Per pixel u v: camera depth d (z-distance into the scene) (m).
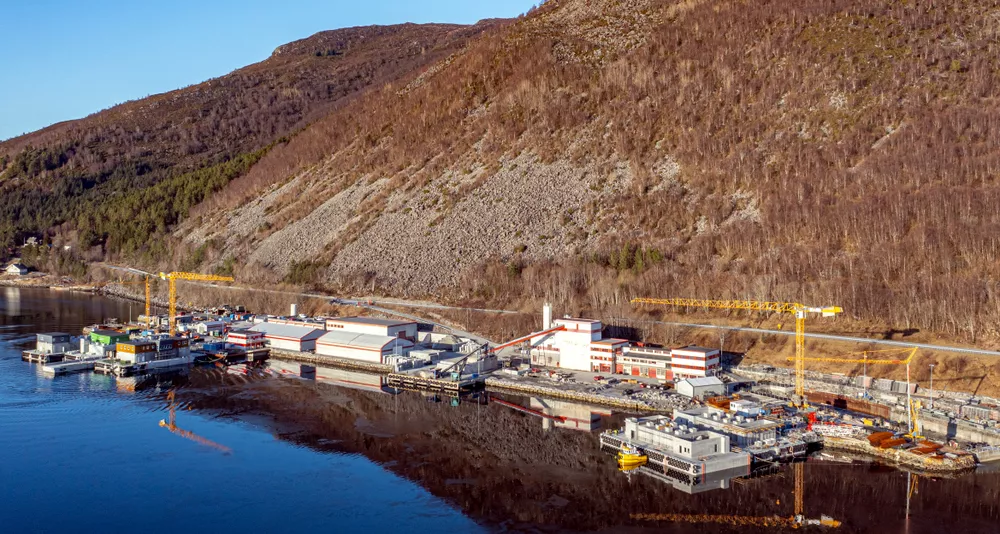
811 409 170.25
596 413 180.75
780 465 144.62
